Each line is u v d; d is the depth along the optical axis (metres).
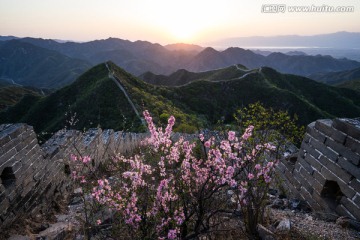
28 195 5.46
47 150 6.70
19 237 4.51
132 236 3.46
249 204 3.65
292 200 5.20
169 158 3.88
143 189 3.70
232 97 90.69
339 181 4.33
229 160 3.61
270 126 4.30
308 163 5.15
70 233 4.41
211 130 4.56
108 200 3.60
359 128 4.04
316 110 87.62
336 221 4.12
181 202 3.77
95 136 9.25
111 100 64.62
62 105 81.12
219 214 3.94
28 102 95.94
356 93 118.94
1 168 4.79
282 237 3.71
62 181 6.92
